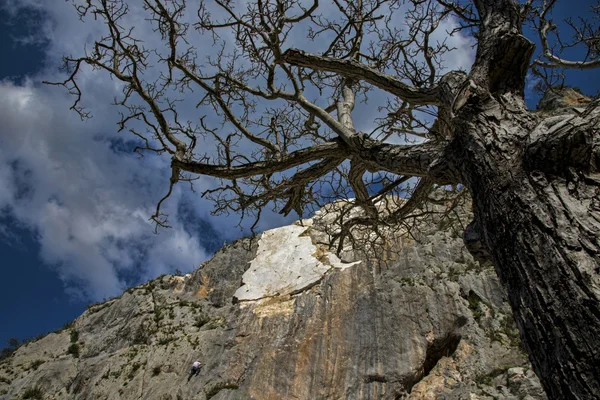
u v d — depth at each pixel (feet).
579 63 22.33
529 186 8.80
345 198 25.30
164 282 108.06
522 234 8.37
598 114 9.05
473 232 11.23
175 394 67.00
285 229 104.12
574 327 6.82
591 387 6.30
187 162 20.29
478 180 10.12
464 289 68.28
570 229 7.73
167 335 85.10
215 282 99.30
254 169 18.86
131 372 76.64
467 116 11.39
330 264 86.74
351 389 59.82
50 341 100.22
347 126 19.62
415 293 68.03
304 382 62.49
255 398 61.41
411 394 57.47
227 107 21.42
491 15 13.32
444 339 62.08
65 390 81.71
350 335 66.28
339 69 17.48
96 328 102.22
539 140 9.07
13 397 80.18
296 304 76.02
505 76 11.98
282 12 20.20
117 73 21.25
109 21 20.34
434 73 19.25
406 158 14.34
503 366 57.06
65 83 22.26
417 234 78.43
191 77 21.85
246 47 22.00
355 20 22.88
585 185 8.46
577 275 7.13
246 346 71.00
